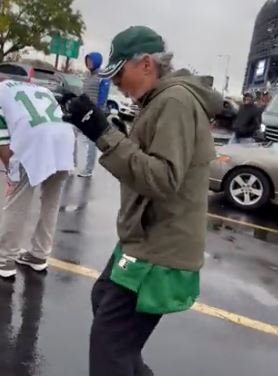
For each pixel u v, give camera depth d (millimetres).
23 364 3256
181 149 2066
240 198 8109
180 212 2205
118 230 2336
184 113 2084
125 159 2037
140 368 2502
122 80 2221
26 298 4078
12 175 4133
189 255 2236
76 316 3896
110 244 5562
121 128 2379
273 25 59531
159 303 2227
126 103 19766
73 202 7188
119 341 2293
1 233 4270
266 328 4055
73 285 4398
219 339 3807
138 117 2215
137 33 2170
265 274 5238
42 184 4465
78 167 9711
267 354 3693
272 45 59375
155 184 2033
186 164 2094
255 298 4594
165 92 2135
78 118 2062
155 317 2326
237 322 4094
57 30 42250
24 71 21672
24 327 3666
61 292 4250
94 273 4711
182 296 2277
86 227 6086
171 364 3430
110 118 2355
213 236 6398
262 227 7148
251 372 3457
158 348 3588
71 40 33094
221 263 5402
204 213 2279
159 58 2184
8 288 4195
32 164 4098
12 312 3846
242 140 12352
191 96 2129
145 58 2168
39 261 4547
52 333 3635
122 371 2289
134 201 2230
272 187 7957
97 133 2066
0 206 6246
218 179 8133
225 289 4707
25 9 41344
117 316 2285
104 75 2230
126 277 2240
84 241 5562
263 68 61219
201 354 3586
